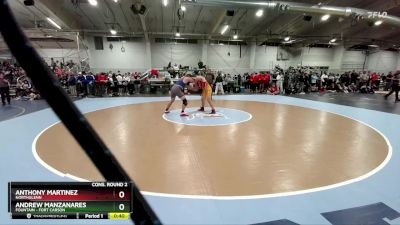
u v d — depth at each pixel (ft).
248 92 52.13
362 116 23.08
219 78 47.29
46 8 36.09
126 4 40.98
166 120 20.43
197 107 28.17
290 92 49.26
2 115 22.66
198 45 62.18
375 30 59.26
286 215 7.27
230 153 12.51
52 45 55.88
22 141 14.33
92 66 57.62
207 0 30.81
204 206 7.71
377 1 40.24
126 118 21.29
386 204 7.86
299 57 68.80
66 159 11.47
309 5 34.58
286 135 16.02
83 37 54.03
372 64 75.46
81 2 38.27
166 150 12.91
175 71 48.78
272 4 32.94
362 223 6.95
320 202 7.97
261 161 11.47
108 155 1.60
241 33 60.23
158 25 52.80
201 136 15.61
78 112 1.48
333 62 72.23
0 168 10.36
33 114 23.16
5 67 45.52
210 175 9.93
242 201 8.00
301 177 9.78
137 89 48.11
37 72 1.32
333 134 16.37
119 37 58.03
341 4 41.27
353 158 11.91
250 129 17.53
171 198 8.14
